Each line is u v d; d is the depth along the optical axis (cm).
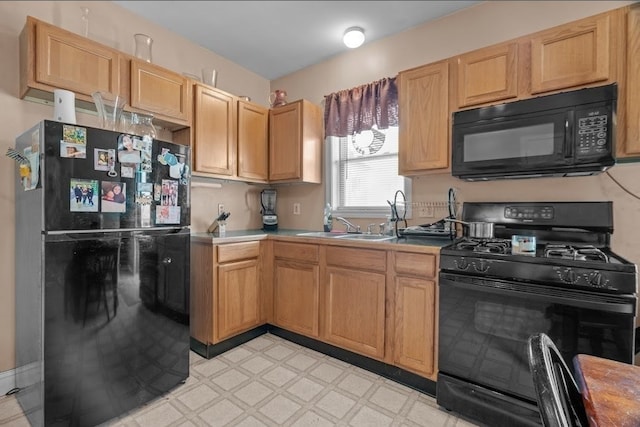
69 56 181
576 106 159
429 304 179
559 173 179
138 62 209
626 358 123
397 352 193
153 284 175
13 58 184
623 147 156
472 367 158
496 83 189
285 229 336
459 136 195
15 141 182
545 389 56
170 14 240
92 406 151
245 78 329
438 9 235
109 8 226
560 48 170
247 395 182
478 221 212
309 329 239
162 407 170
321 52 298
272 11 237
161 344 179
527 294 141
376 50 278
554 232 186
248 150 288
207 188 289
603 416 61
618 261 132
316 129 304
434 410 170
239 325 243
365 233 277
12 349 184
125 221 161
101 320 153
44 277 137
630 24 153
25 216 161
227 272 235
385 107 262
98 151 151
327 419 162
